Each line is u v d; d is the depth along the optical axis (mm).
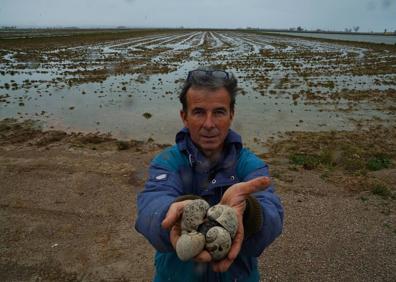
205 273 1735
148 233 1414
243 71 20688
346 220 4691
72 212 4895
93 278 3689
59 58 27391
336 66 23578
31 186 5625
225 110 1634
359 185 5652
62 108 11320
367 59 28984
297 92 14305
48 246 4176
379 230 4473
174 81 16609
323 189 5531
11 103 11828
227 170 1710
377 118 10453
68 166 6430
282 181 5809
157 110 11188
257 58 28875
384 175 6070
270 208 1521
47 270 3797
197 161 1696
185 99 1680
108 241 4277
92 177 5969
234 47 42750
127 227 4562
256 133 8969
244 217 1362
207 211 1251
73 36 65938
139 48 39438
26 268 3820
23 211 4898
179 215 1277
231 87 1646
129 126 9555
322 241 4262
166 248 1400
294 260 3941
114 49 37594
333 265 3867
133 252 4078
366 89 15086
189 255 1121
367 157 7133
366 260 3939
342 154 7199
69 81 16344
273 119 10297
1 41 42875
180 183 1697
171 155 1759
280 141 8336
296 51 37469
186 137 1763
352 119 10359
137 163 6625
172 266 1793
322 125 9797
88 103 12047
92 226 4586
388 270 3791
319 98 13094
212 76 1616
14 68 20922
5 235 4359
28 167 6359
